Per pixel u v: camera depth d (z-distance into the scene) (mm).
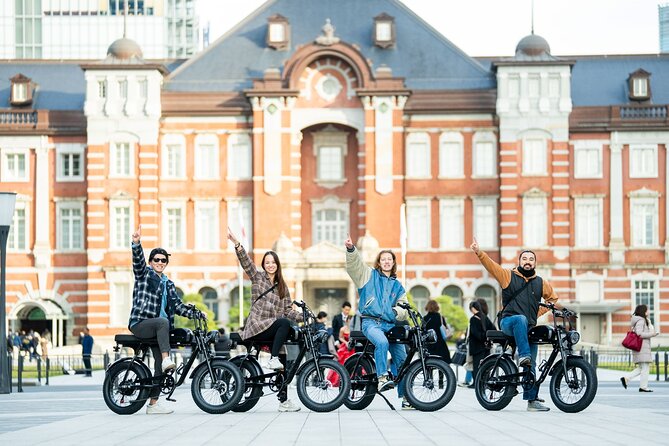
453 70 83312
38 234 82812
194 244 82000
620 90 84812
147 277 23938
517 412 24016
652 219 81938
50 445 17422
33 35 157375
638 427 20219
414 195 81875
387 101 80375
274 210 80688
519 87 80688
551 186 80688
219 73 83375
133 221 81188
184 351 61250
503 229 80750
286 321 24266
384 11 85625
